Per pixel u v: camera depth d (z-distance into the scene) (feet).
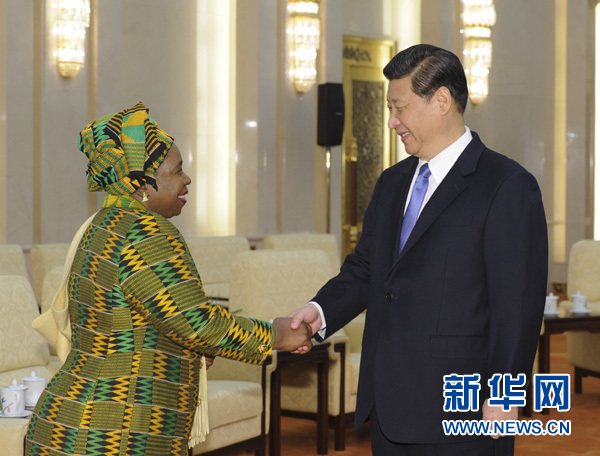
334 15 31.04
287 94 29.86
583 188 40.04
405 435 7.61
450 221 7.65
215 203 29.73
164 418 6.97
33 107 23.88
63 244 20.17
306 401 16.53
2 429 10.30
